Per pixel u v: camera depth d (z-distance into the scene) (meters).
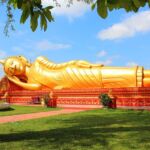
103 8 4.66
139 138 13.13
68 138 13.37
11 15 9.72
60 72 36.91
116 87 33.19
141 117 21.67
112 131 14.99
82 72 35.50
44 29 5.66
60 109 30.92
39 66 38.56
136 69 33.44
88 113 25.28
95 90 32.75
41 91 36.47
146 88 29.91
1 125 18.69
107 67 35.09
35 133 15.09
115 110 27.98
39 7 5.57
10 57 40.53
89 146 11.84
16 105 36.00
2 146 12.08
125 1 4.76
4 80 40.22
